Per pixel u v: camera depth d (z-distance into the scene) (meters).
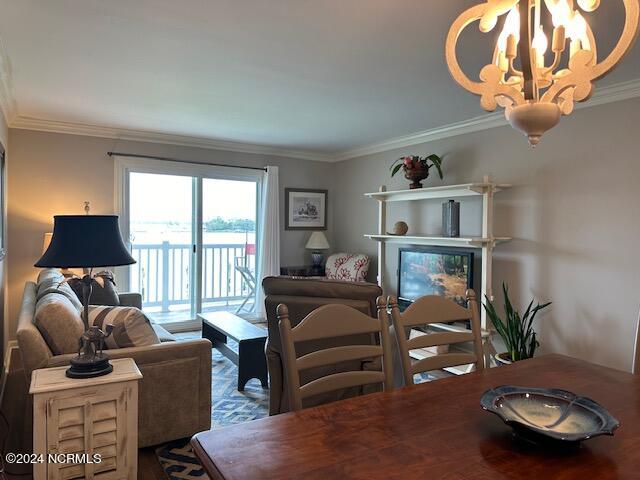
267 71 2.89
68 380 1.84
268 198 5.66
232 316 4.07
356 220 5.86
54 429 1.78
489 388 1.48
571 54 1.33
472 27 2.22
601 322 3.16
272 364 2.62
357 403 1.34
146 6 2.05
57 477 1.79
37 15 2.14
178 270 5.37
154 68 2.85
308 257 6.15
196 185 5.34
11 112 3.87
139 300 4.21
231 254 5.68
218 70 2.88
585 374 1.65
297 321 2.48
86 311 2.03
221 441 1.09
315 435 1.13
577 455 1.04
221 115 4.02
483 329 3.67
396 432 1.15
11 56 2.66
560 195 3.43
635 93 2.98
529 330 3.28
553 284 3.46
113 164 4.75
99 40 2.43
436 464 0.99
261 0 1.98
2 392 3.21
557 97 1.41
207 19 2.17
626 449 1.07
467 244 3.80
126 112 3.95
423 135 4.69
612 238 3.10
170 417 2.35
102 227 1.93
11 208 4.24
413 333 4.21
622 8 2.02
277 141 5.25
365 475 0.94
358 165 5.81
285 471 0.96
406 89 3.24
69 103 3.66
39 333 2.07
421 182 4.73
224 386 3.39
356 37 2.37
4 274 3.96
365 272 5.31
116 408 1.90
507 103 1.45
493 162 3.98
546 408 1.25
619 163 3.07
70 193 4.53
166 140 5.02
